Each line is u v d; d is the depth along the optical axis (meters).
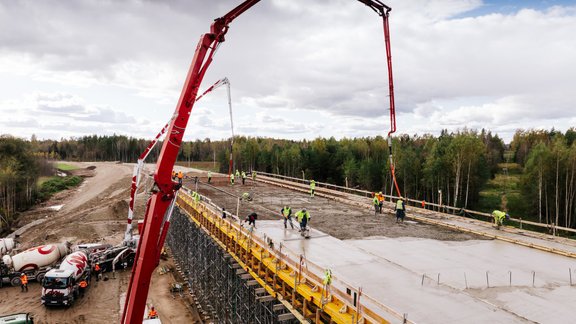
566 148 57.75
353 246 20.41
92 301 33.16
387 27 21.38
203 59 13.08
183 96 12.69
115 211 67.38
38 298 33.88
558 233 51.59
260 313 18.55
